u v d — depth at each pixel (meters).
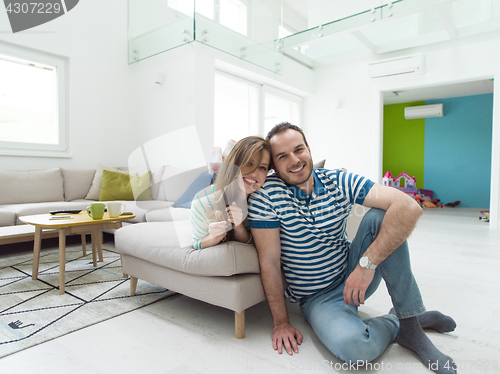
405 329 1.11
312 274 1.23
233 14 3.49
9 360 1.07
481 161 6.58
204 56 3.56
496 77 3.84
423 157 7.19
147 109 4.04
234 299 1.19
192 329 1.31
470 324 1.34
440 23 3.75
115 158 4.09
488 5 3.42
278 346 1.13
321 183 1.21
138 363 1.06
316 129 5.52
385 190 1.11
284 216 1.17
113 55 4.05
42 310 1.48
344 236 1.37
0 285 1.82
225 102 4.87
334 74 5.28
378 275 1.21
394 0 3.17
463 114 6.73
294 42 3.96
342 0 3.72
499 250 2.74
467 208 6.41
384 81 4.72
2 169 3.16
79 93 3.74
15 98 3.36
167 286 1.43
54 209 2.79
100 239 2.30
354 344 0.96
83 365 1.05
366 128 4.96
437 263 2.32
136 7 3.99
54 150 3.55
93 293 1.70
